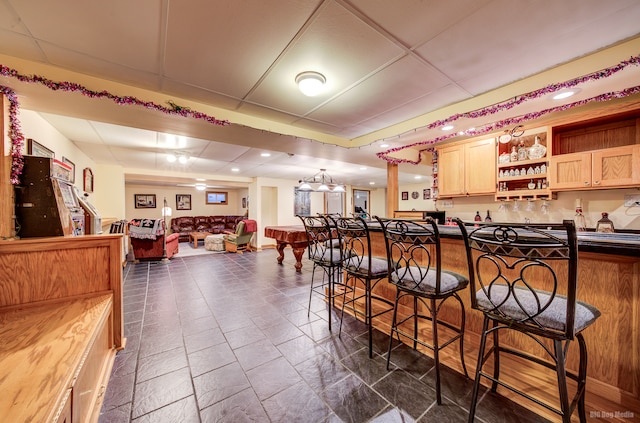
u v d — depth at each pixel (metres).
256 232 6.98
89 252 1.85
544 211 3.16
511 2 1.28
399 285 1.61
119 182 5.34
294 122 2.94
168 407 1.39
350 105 2.50
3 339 1.25
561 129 2.92
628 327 1.22
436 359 1.40
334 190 6.76
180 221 8.95
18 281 1.66
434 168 4.02
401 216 4.32
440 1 1.28
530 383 1.46
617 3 1.29
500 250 1.12
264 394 1.48
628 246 1.05
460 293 1.86
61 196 1.92
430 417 1.30
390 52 1.69
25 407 0.81
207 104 2.43
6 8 1.26
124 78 1.95
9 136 1.78
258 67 1.85
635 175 2.36
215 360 1.82
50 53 1.64
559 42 1.61
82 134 3.19
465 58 1.77
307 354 1.89
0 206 1.71
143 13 1.32
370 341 1.84
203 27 1.44
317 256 2.60
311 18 1.39
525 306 1.10
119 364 1.77
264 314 2.63
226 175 7.06
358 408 1.37
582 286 1.36
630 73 1.67
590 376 1.32
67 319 1.48
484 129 2.77
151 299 3.11
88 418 1.21
